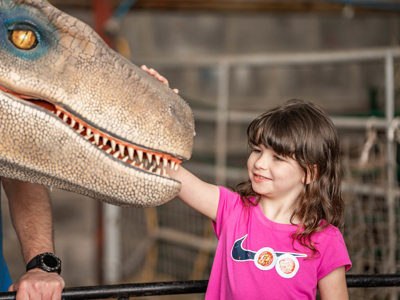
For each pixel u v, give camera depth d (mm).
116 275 5453
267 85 10195
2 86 1293
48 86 1283
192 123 1424
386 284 1693
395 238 3531
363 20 10312
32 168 1313
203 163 5859
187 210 5355
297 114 1656
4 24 1271
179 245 5348
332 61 4016
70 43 1293
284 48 10328
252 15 10172
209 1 7348
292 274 1614
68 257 7027
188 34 9992
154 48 9828
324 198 1675
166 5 7285
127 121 1314
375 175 3959
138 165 1390
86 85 1295
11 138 1294
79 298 1535
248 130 1723
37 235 1769
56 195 7828
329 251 1634
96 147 1315
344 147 4336
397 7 6652
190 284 1678
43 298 1477
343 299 1626
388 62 3627
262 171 1664
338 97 10195
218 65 4836
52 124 1296
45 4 1296
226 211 1773
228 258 1688
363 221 3537
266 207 1716
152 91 1343
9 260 6484
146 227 5574
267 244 1652
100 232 5602
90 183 1322
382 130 4039
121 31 9570
